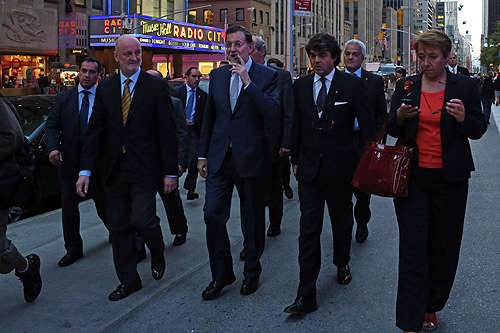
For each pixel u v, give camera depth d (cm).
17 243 595
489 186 874
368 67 4444
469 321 388
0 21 3130
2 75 3198
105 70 3966
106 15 4025
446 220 349
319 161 417
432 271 363
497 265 502
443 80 345
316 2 9231
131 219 443
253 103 432
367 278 480
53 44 3525
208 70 5334
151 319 403
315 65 421
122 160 436
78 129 520
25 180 396
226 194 445
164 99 441
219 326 389
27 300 432
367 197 571
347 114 425
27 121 774
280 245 588
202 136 456
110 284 475
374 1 14000
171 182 444
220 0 6475
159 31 4159
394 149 349
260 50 581
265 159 437
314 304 411
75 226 534
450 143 340
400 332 373
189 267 516
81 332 381
